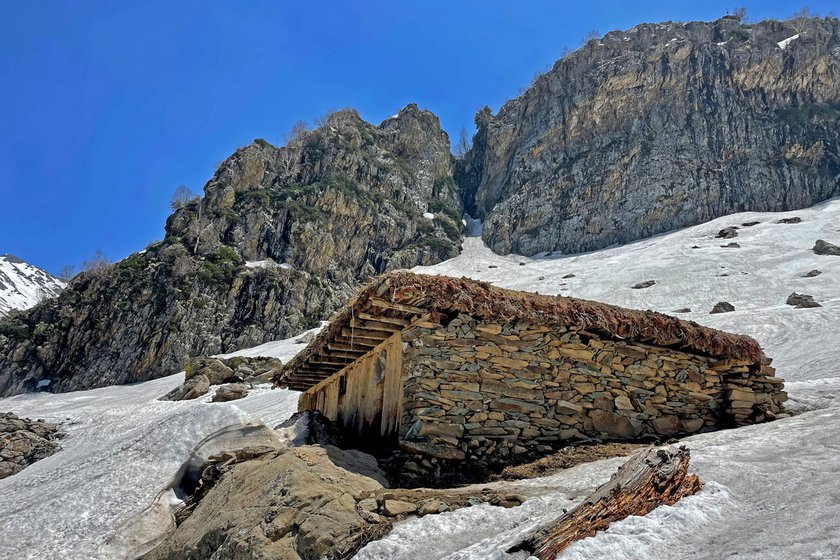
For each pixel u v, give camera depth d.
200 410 13.73
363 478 7.58
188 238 73.44
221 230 77.69
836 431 7.57
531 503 6.10
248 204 82.88
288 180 93.94
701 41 107.25
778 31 110.31
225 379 36.91
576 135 104.56
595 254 84.81
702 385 11.04
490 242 102.94
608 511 4.93
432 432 8.48
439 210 110.12
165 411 30.56
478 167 127.88
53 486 12.45
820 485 5.38
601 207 93.94
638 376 10.45
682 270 60.69
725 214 85.88
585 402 9.79
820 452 6.62
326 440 11.48
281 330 66.06
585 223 94.00
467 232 110.81
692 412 10.74
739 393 11.07
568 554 4.45
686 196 88.50
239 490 7.71
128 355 59.12
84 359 59.66
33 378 58.47
